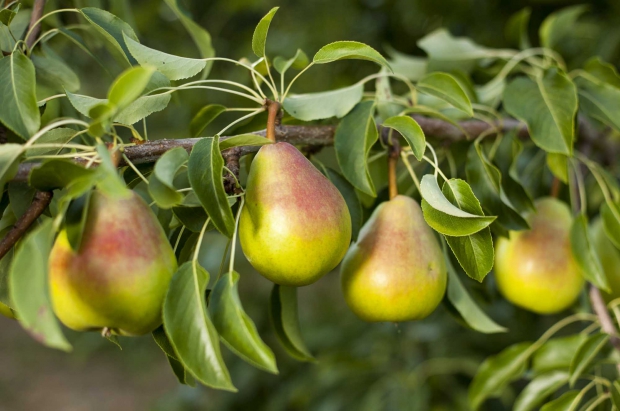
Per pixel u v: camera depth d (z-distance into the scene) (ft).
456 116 3.42
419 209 3.03
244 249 2.79
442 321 5.30
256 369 5.80
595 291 3.42
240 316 2.62
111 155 2.64
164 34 6.39
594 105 3.38
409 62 3.84
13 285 2.39
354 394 5.19
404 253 2.95
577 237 3.31
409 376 4.97
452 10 5.34
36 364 12.88
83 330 2.67
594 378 3.29
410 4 5.44
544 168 3.80
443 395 4.94
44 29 3.54
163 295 2.62
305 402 5.32
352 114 3.06
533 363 3.39
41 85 3.26
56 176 2.58
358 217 3.06
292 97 3.12
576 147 3.81
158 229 2.66
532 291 3.37
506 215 3.16
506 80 3.88
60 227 2.63
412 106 3.22
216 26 6.50
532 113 3.20
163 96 2.88
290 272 2.75
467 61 3.76
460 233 2.70
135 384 11.79
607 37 4.74
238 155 2.85
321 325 6.37
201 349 2.58
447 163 3.48
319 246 2.73
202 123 3.19
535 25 5.20
